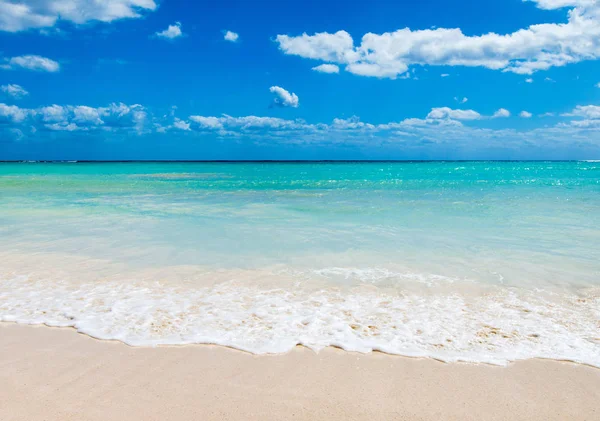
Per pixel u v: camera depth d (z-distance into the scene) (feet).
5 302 17.89
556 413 10.75
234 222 36.60
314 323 15.92
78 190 71.15
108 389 11.60
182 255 25.35
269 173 151.53
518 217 38.96
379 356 13.58
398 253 25.73
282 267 22.91
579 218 38.34
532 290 19.42
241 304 17.74
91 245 27.84
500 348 14.08
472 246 27.37
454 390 11.74
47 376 12.23
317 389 11.73
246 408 10.82
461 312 16.98
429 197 58.23
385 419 10.44
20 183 88.63
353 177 122.42
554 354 13.71
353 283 20.35
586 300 18.22
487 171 172.14
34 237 30.35
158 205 49.06
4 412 10.48
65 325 15.74
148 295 18.78
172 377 12.26
